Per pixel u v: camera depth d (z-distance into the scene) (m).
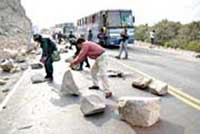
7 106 7.21
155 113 5.79
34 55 21.11
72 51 24.69
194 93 8.38
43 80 10.62
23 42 28.94
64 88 8.51
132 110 5.73
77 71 13.07
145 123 5.60
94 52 8.04
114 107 6.97
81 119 6.12
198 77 11.21
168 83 9.90
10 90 9.16
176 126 5.62
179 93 8.38
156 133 5.27
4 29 27.59
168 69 13.50
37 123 5.90
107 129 5.49
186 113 6.45
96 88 9.00
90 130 5.44
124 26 25.17
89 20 33.69
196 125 5.66
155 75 11.66
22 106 7.20
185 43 28.97
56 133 5.32
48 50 10.86
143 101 5.66
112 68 13.43
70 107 7.06
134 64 15.24
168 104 7.20
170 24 36.94
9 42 24.00
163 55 21.20
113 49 26.42
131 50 26.20
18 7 41.12
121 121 5.97
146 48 29.62
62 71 13.15
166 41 33.47
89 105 6.37
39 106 7.18
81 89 9.07
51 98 8.02
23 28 36.44
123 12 25.17
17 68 13.51
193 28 32.62
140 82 9.02
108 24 24.97
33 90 9.09
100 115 6.38
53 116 6.35
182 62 16.67
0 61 15.74
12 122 5.98
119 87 9.32
